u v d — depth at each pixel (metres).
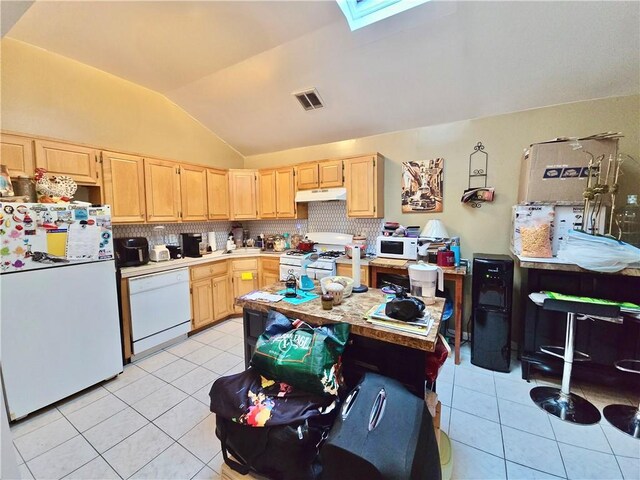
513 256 2.70
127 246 2.79
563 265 2.07
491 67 2.38
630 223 2.29
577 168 2.21
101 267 2.30
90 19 2.13
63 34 2.29
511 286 2.42
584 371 2.16
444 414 1.95
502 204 2.89
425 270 1.70
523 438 1.74
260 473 1.29
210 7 2.03
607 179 2.13
